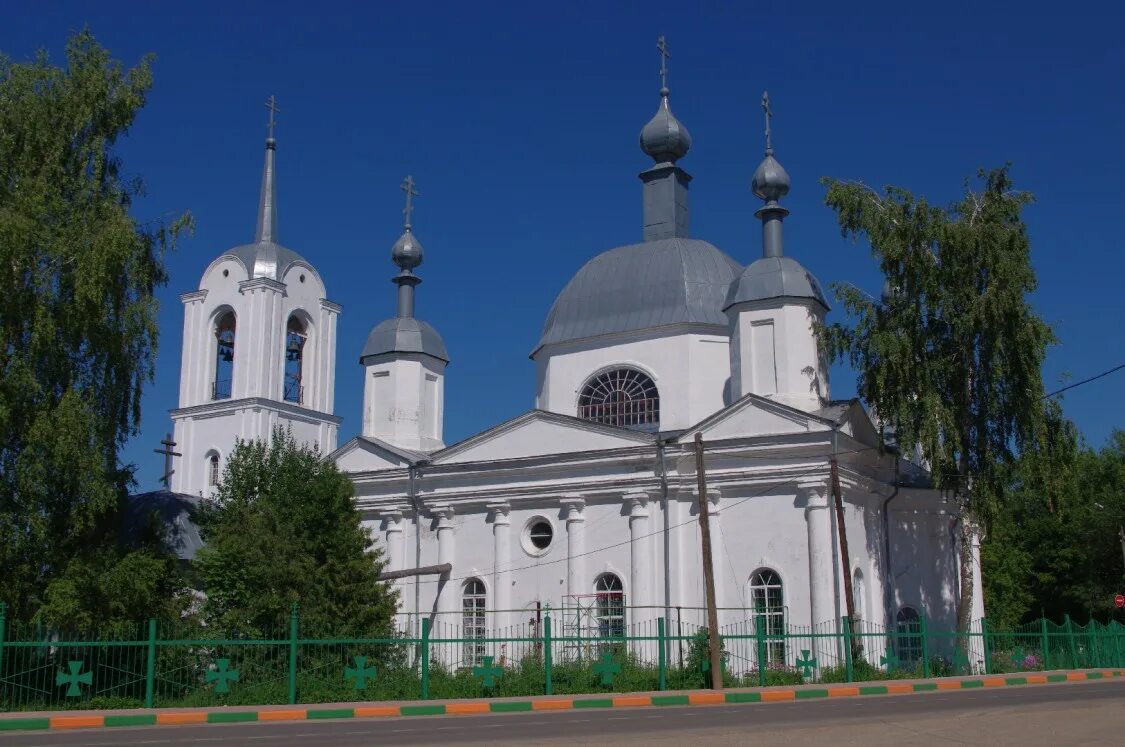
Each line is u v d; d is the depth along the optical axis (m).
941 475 37.91
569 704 25.95
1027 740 16.44
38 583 28.89
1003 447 37.91
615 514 39.28
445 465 42.41
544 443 41.03
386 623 34.16
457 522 42.25
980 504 37.53
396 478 43.59
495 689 29.00
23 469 27.75
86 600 28.08
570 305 46.28
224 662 26.69
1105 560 63.81
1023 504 66.94
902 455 38.94
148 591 29.28
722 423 38.38
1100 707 21.72
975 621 42.41
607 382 44.34
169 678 27.44
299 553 32.91
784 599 36.16
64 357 29.83
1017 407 37.28
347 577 33.91
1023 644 39.62
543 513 40.53
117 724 22.23
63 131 31.23
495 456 41.91
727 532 37.59
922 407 36.94
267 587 31.81
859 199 39.12
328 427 54.16
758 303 39.94
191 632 29.72
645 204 49.56
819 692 29.02
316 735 18.72
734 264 46.72
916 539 41.75
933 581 41.66
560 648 35.31
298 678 27.95
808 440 36.53
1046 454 37.16
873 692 29.81
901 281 38.75
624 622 38.12
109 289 30.27
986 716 20.06
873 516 39.81
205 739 18.00
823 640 34.88
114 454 30.80
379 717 23.91
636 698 26.72
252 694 27.05
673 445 38.56
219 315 53.53
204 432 51.88
